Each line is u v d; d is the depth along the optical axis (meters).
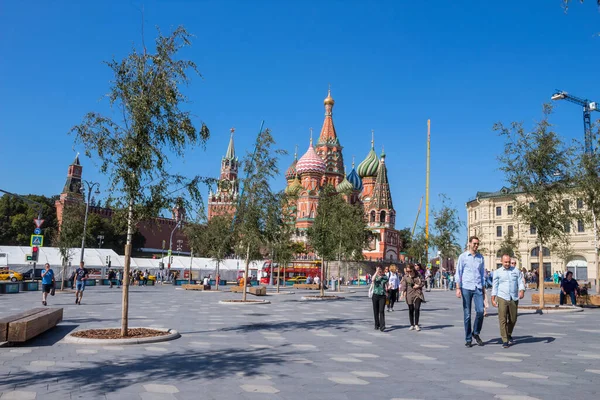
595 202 31.80
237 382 9.45
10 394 8.44
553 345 14.12
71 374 10.05
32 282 48.47
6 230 122.44
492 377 9.91
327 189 53.94
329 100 154.38
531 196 28.20
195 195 16.50
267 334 16.69
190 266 76.06
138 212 15.56
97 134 15.42
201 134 16.81
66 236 47.28
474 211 109.12
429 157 85.38
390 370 10.66
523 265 94.94
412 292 18.08
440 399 8.20
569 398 8.23
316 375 10.12
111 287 56.75
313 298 38.44
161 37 16.31
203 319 21.73
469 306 14.05
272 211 32.03
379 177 139.38
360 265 113.56
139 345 13.91
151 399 8.20
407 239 148.88
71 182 148.62
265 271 79.25
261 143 32.00
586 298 29.94
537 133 27.23
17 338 13.20
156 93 15.91
